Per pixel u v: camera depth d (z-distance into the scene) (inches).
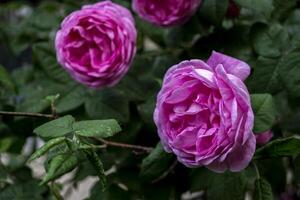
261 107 23.3
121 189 28.2
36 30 37.6
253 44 27.1
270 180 31.5
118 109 28.3
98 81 26.7
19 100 33.1
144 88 29.5
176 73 22.6
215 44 29.3
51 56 31.2
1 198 28.5
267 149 23.5
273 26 27.2
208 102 22.1
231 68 22.7
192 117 22.5
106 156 28.4
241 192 25.6
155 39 33.2
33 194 28.7
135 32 26.8
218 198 25.9
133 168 28.9
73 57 26.8
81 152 22.7
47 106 29.4
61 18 35.1
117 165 28.9
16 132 31.6
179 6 27.2
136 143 29.0
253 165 25.7
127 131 28.3
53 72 31.0
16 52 38.7
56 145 21.3
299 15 29.0
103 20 26.3
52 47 31.3
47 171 21.7
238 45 29.0
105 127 22.0
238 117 21.5
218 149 21.8
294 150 23.2
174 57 31.0
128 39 26.5
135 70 29.8
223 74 21.6
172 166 26.9
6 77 31.6
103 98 28.6
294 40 26.9
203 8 27.4
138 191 28.2
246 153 22.1
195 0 27.2
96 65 26.5
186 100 22.7
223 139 21.7
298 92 25.1
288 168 35.9
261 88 26.1
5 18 46.7
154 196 27.7
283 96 32.0
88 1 34.5
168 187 27.9
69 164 21.3
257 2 26.0
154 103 28.0
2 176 29.4
